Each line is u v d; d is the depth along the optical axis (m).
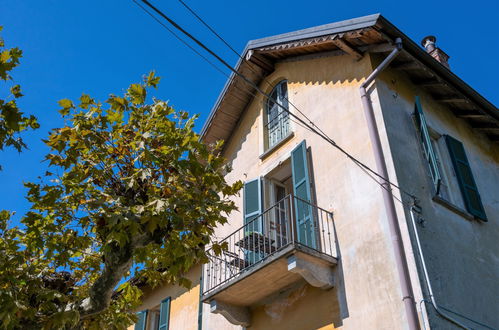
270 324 8.95
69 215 6.85
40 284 6.42
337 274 8.06
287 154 10.41
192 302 12.73
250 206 10.65
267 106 12.09
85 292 7.22
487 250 8.57
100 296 6.25
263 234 9.09
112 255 6.34
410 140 8.70
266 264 8.19
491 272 8.28
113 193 6.76
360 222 8.06
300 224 9.08
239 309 9.43
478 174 10.05
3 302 5.62
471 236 8.42
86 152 7.05
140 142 6.83
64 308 6.04
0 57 5.57
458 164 9.33
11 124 5.67
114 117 7.12
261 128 11.73
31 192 6.64
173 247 6.41
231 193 7.16
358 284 7.62
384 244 7.50
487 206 9.56
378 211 7.82
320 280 7.93
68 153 6.86
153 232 6.43
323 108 9.97
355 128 8.95
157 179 6.94
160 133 7.15
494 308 7.74
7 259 6.35
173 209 6.40
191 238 6.68
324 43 10.11
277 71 11.98
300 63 11.33
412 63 9.33
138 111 7.30
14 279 6.12
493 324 7.50
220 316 10.63
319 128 9.82
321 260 8.03
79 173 6.81
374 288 7.34
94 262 7.64
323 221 8.77
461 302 7.20
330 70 10.27
